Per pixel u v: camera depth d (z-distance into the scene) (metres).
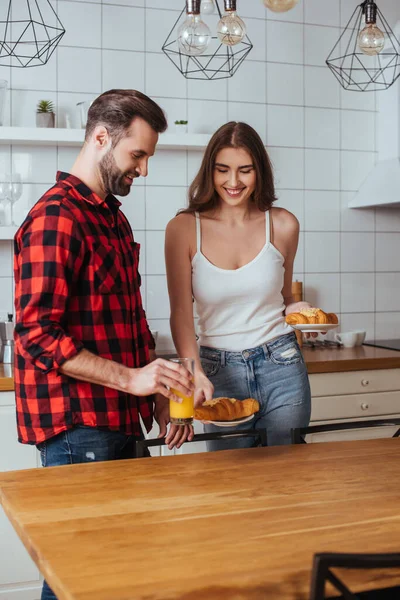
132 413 1.83
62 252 1.65
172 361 1.65
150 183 3.41
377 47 2.24
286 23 3.58
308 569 1.07
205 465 1.65
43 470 1.61
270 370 2.13
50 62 3.25
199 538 1.19
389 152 3.67
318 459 1.71
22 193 3.18
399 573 1.09
